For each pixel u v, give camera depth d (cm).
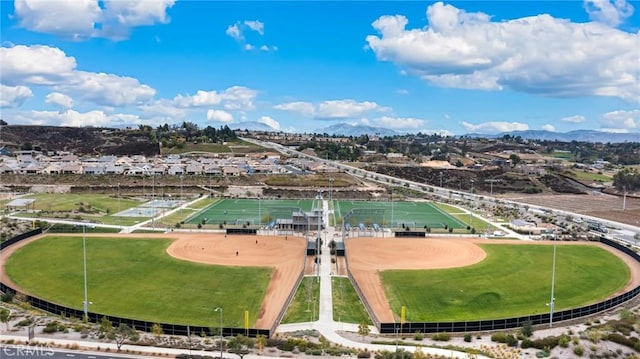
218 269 13850
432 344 8969
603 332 9156
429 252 16262
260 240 17525
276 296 11850
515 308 11444
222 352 8306
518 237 18925
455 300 11844
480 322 9944
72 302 11288
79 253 15312
